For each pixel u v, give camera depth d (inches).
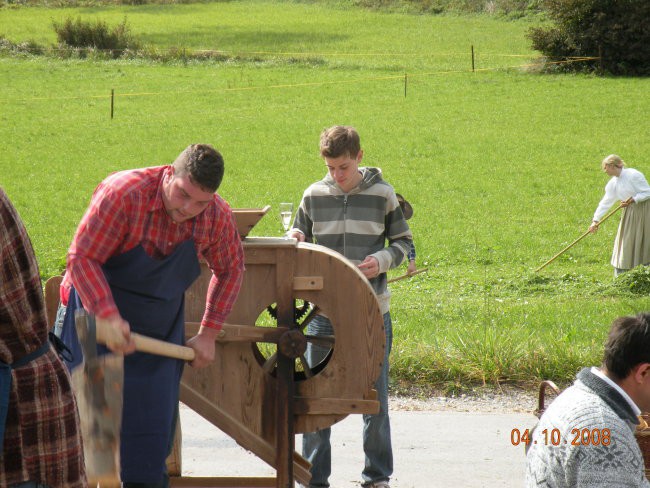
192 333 273.3
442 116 2076.8
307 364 279.7
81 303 242.1
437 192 1487.5
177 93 2321.6
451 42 3125.0
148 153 1756.9
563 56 2632.9
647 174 1577.3
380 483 313.6
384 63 2748.5
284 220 388.2
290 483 271.0
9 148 1768.0
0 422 185.9
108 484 228.2
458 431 395.5
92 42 2854.3
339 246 317.7
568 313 679.1
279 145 1830.7
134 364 238.1
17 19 3604.8
